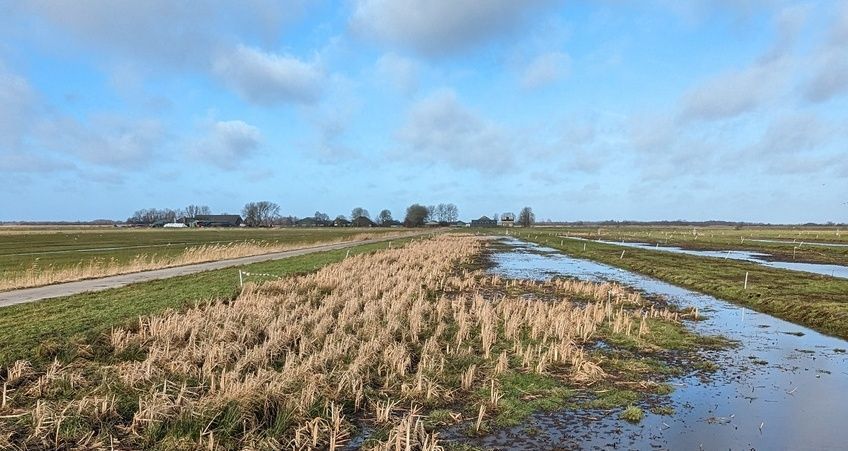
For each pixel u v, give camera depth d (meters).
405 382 11.48
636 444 8.70
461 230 167.50
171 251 52.75
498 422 9.59
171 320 15.21
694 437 8.99
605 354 14.46
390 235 108.75
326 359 12.33
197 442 8.42
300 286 23.84
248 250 48.72
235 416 9.05
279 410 9.52
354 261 38.03
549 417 9.88
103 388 10.31
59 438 8.45
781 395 11.22
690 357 14.34
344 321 16.25
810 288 25.88
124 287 23.42
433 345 14.04
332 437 8.51
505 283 29.67
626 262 42.91
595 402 10.62
